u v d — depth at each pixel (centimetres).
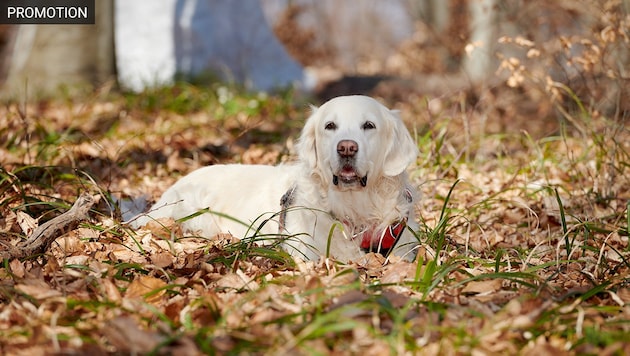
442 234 586
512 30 1777
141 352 401
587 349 402
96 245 607
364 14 4781
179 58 2059
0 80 2308
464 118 991
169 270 556
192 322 448
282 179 670
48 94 1688
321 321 398
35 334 416
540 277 521
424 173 888
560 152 999
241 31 2167
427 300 486
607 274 573
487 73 1402
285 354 387
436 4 2848
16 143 1071
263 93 1806
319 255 612
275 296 483
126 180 914
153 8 2058
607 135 870
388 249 614
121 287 516
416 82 2236
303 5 4025
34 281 500
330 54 3828
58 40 1773
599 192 789
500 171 962
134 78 1988
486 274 499
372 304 434
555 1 1233
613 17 883
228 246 599
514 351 411
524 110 1439
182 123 1280
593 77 942
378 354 395
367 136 581
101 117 1341
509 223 757
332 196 608
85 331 428
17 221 654
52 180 823
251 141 1176
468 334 414
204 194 722
